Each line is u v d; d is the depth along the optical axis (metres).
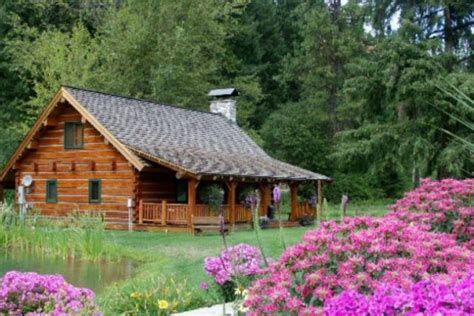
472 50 24.70
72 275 12.13
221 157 23.44
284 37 51.03
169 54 36.72
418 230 4.70
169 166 19.73
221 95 30.48
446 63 22.02
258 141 36.88
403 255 4.23
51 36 38.81
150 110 25.39
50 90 36.19
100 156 22.55
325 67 40.47
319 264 4.18
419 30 23.53
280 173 23.08
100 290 10.41
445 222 6.94
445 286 3.35
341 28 41.78
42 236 15.95
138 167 20.38
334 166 35.31
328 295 3.82
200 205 20.09
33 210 23.50
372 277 3.97
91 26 44.78
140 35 36.75
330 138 40.41
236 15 47.59
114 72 36.81
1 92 41.41
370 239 4.26
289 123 36.09
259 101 46.03
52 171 23.80
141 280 9.98
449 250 4.24
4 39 39.97
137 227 21.14
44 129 23.89
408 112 22.14
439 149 20.94
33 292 6.56
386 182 36.62
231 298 7.67
